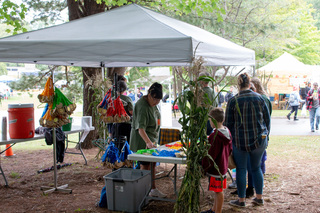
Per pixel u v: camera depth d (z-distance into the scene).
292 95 15.44
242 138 4.02
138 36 3.49
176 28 3.85
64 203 4.54
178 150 4.04
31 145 10.18
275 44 15.95
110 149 4.47
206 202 4.54
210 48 3.93
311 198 4.64
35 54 3.59
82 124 6.70
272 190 5.04
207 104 3.44
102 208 4.31
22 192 5.07
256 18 13.51
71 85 9.88
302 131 11.87
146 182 4.34
